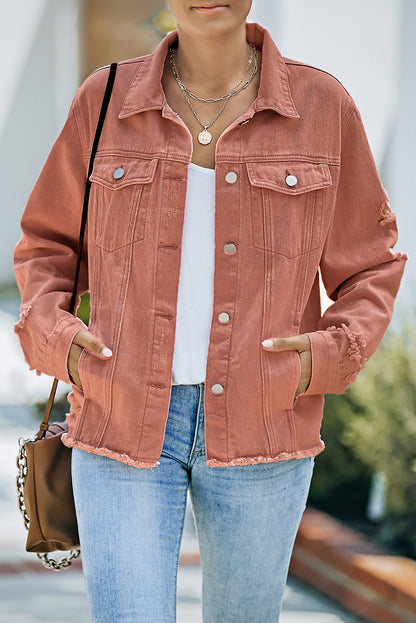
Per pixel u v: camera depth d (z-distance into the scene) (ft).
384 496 20.99
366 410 22.00
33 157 67.10
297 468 10.48
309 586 21.12
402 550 20.35
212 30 9.96
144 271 10.11
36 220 11.30
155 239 10.07
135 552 9.86
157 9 50.31
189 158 10.12
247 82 10.50
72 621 17.33
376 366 21.36
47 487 11.00
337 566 20.15
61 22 62.08
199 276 10.14
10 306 55.47
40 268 11.22
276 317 10.12
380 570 18.88
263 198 10.07
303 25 31.89
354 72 29.45
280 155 10.21
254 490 10.21
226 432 10.03
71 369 10.44
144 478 10.07
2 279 66.80
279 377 10.07
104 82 10.71
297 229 10.23
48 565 11.44
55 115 66.23
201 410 10.14
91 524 9.99
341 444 22.82
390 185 27.81
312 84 10.47
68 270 11.34
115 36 55.67
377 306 10.81
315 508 23.43
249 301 10.06
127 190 10.21
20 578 19.56
